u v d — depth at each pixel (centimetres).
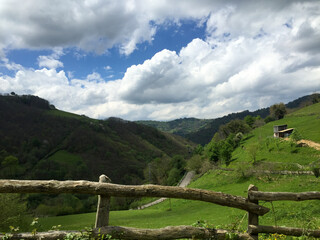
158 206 5256
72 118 16412
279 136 7612
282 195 459
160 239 398
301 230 473
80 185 380
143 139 17762
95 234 373
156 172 8825
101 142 13812
